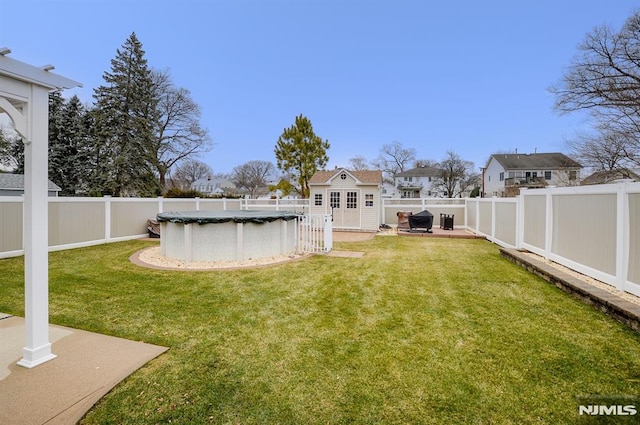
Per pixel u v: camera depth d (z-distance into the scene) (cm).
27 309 271
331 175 1706
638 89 1508
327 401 229
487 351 303
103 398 230
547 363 280
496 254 848
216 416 213
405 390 242
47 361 279
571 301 450
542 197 705
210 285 534
